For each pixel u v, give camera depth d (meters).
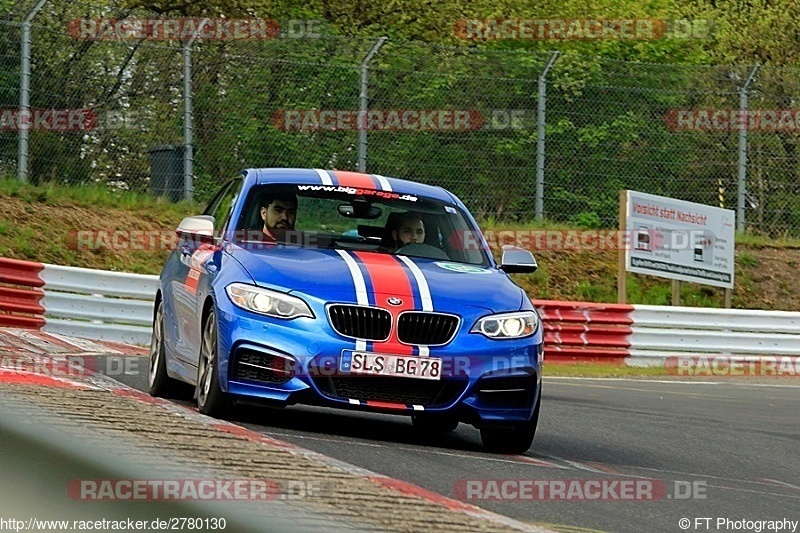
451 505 13.77
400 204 22.30
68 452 14.20
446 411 18.80
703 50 74.56
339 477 14.52
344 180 22.75
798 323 49.50
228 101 51.31
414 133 53.56
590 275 56.62
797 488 19.55
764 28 79.44
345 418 22.44
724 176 58.09
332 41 53.00
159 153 50.44
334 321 18.58
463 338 18.92
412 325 18.77
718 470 20.80
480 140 54.59
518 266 22.17
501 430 19.89
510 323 19.39
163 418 17.11
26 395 17.58
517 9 67.81
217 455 14.90
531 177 55.25
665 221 52.22
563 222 56.22
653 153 57.25
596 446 22.33
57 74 49.34
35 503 12.01
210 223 20.83
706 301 58.38
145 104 50.53
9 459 13.60
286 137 52.03
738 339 48.41
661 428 26.39
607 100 57.03
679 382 40.56
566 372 41.50
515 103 55.09
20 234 45.62
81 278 37.66
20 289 36.66
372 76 52.94
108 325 37.62
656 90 55.62
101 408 17.27
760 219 60.56
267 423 19.88
